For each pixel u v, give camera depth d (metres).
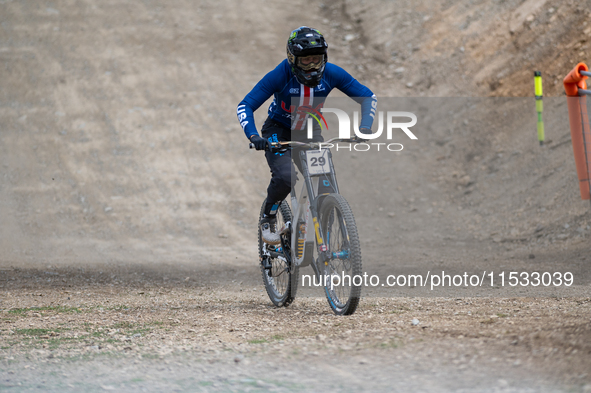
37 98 45.75
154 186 38.75
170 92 47.72
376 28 56.16
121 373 8.13
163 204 37.16
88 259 29.19
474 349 8.12
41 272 23.16
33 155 40.56
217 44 53.75
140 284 20.69
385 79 49.84
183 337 10.49
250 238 34.03
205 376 7.79
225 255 30.56
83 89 47.06
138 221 35.34
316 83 12.09
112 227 34.59
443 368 7.43
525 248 26.53
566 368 6.99
